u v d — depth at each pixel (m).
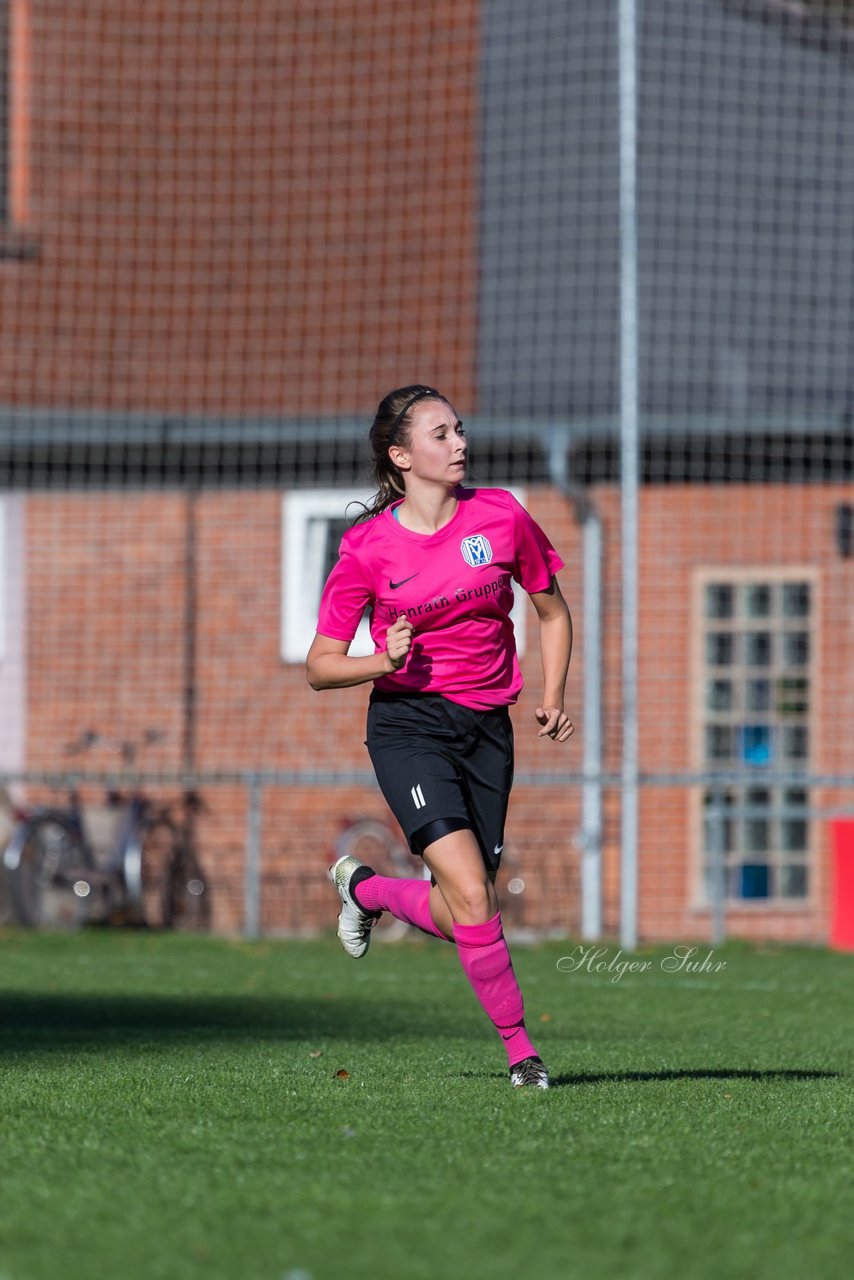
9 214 59.97
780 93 59.00
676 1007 31.53
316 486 56.88
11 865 51.22
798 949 45.41
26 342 59.66
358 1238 11.31
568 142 58.28
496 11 59.16
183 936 50.53
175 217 60.00
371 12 59.53
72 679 58.34
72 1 60.28
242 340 59.62
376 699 18.47
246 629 57.41
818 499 54.59
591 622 51.97
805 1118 16.59
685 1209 12.33
